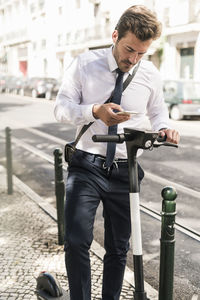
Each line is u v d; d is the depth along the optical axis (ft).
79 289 6.81
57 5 121.60
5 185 18.43
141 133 5.74
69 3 114.01
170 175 20.63
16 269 10.31
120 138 5.88
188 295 9.68
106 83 6.81
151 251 12.04
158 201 16.46
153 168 22.18
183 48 77.46
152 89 7.15
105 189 6.94
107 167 6.88
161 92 7.45
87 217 6.73
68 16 115.44
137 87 6.91
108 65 6.76
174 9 76.54
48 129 38.34
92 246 11.64
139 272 5.99
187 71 77.00
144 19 5.99
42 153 26.86
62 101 6.81
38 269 10.30
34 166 23.13
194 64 73.61
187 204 16.10
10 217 14.14
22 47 153.79
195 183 19.12
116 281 7.50
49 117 48.75
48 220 13.88
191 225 13.94
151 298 9.09
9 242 11.96
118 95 6.72
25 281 9.70
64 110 6.63
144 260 11.49
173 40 78.59
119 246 7.36
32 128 39.11
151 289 9.50
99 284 9.53
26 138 33.30
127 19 6.09
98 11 102.42
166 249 6.41
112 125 6.60
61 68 125.39
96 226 13.96
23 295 9.07
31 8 139.74
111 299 7.54
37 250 11.44
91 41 103.71
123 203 7.11
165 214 6.30
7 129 16.53
